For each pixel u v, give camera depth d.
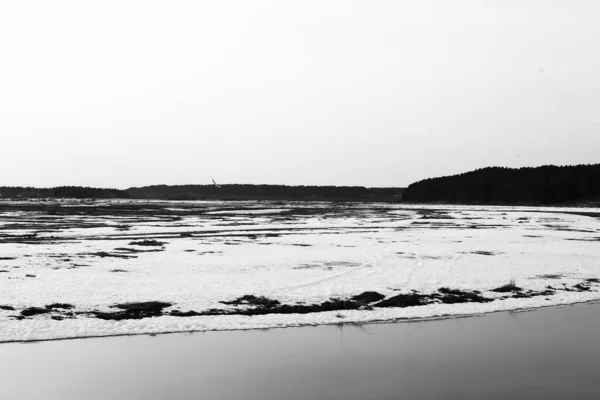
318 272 27.50
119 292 21.86
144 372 13.95
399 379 13.44
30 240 41.09
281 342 16.64
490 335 17.38
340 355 15.32
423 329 18.22
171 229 54.47
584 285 25.66
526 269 29.19
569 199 154.50
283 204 162.50
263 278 25.62
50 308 19.36
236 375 13.70
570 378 13.49
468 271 28.31
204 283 24.14
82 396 12.37
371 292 22.75
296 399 12.23
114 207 117.56
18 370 14.09
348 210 111.12
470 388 12.85
